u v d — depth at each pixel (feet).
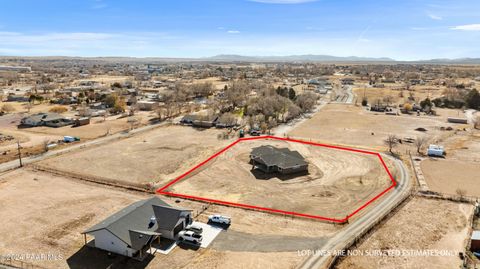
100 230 129.59
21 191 183.73
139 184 197.88
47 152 256.73
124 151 263.29
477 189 196.13
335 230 148.15
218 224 151.64
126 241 125.70
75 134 319.06
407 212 167.22
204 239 139.33
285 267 121.49
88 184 196.54
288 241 138.72
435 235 146.41
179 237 138.92
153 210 147.95
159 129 344.49
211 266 121.80
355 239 139.54
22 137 303.68
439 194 188.03
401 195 186.50
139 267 120.78
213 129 346.13
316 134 329.72
